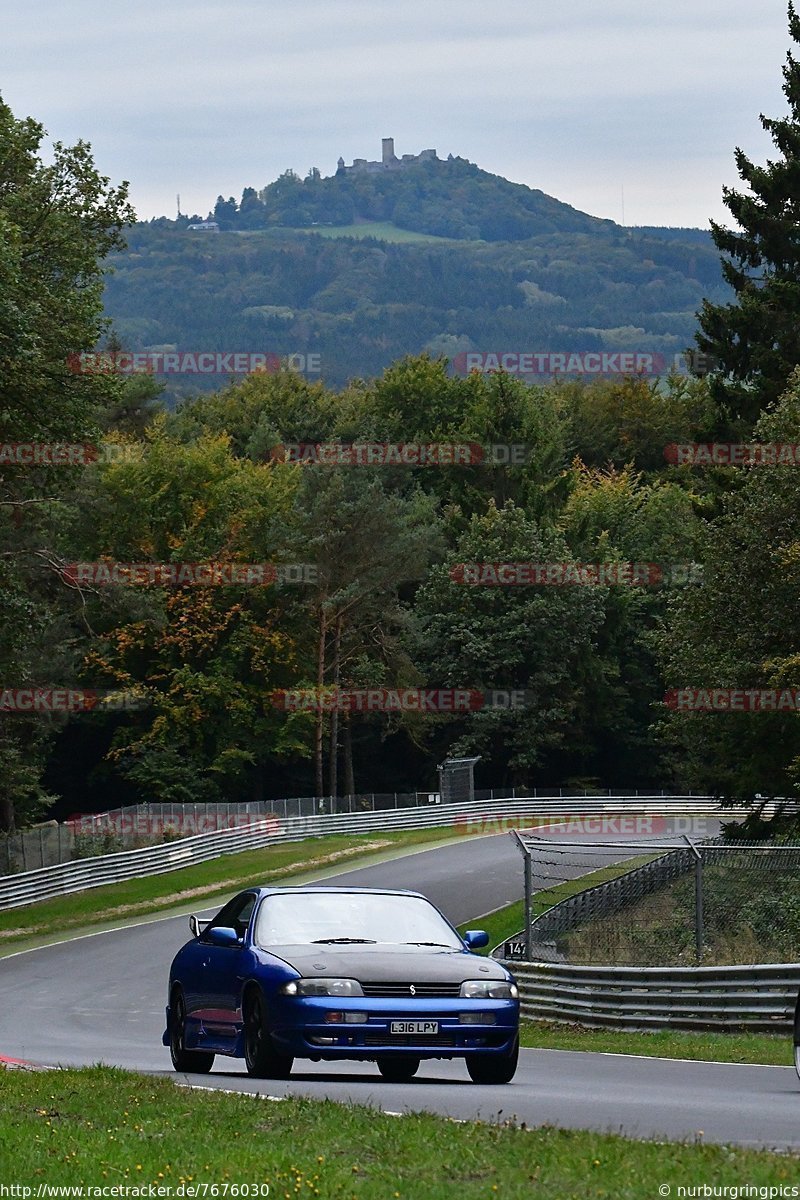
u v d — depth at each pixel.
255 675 172.25
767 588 80.19
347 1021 26.81
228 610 170.75
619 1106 24.22
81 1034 50.44
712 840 127.00
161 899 109.00
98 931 96.00
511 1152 17.89
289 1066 27.81
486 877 113.00
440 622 180.62
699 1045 39.47
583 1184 16.00
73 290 88.44
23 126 89.50
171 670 167.25
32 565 114.00
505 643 178.88
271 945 28.77
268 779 187.88
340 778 192.12
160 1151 18.81
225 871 120.88
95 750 180.00
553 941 59.25
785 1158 17.27
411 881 111.94
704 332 118.56
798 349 114.38
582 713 183.50
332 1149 18.64
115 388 87.62
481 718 177.62
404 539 170.62
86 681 167.38
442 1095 25.95
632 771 192.88
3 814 146.00
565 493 198.00
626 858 121.25
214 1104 22.97
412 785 194.38
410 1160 17.72
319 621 170.50
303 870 121.62
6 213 81.75
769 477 81.88
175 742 168.75
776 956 52.22
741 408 114.31
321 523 168.12
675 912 60.81
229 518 172.38
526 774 186.50
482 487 196.12
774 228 118.00
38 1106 23.66
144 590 139.25
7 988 70.50
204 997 30.47
